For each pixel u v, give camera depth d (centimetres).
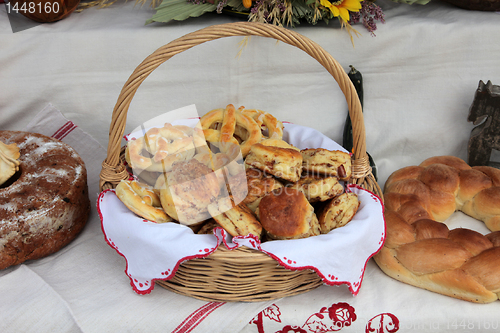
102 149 142
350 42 133
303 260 83
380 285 102
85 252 109
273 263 84
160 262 85
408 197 119
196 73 137
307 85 142
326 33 131
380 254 106
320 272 85
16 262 99
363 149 106
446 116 145
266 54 135
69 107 139
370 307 94
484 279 91
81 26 132
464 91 140
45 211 98
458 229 105
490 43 131
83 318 88
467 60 135
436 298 97
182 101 142
